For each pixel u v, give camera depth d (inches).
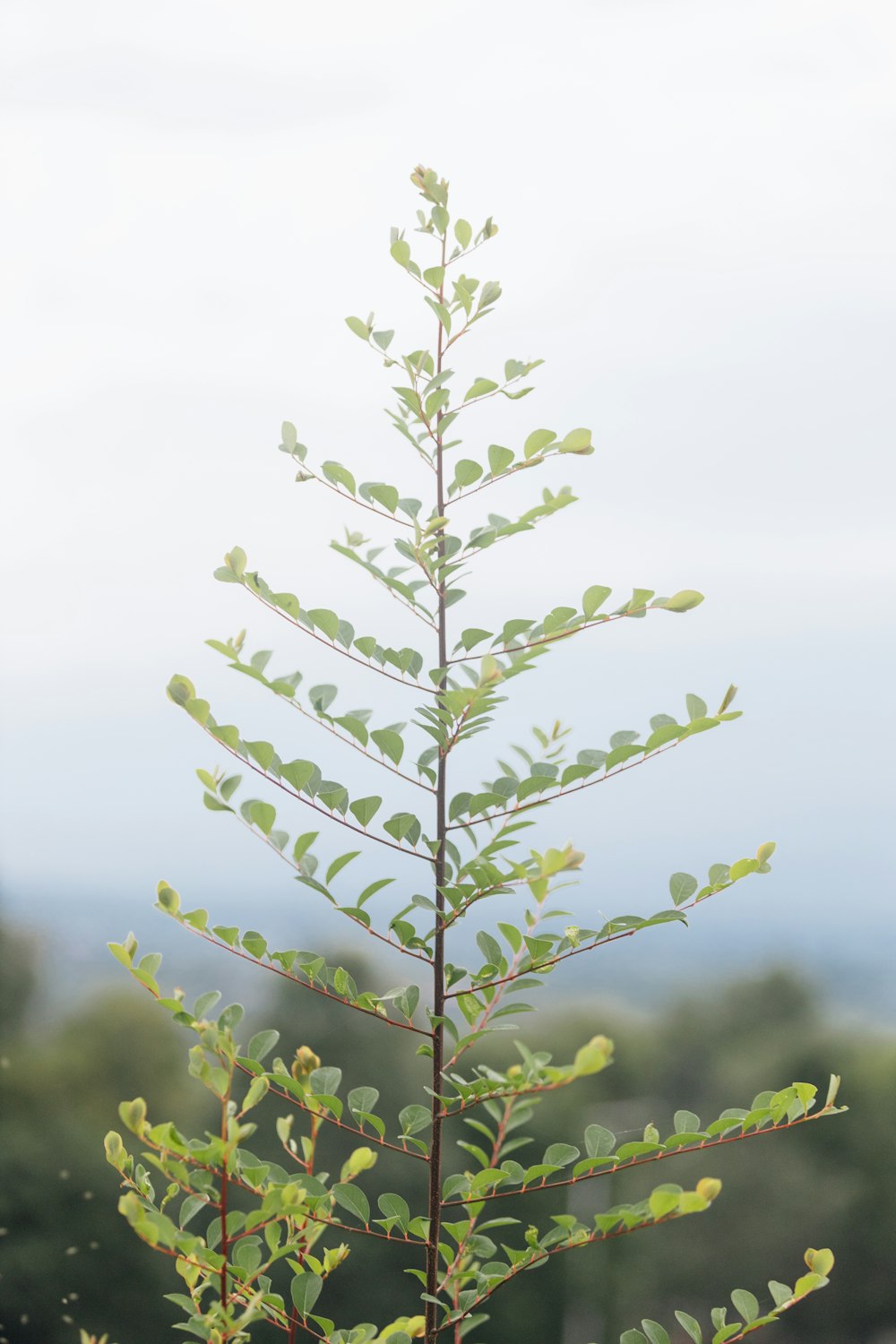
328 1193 42.8
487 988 45.7
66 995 272.5
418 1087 334.0
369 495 45.2
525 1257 43.7
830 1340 416.2
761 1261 414.3
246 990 307.9
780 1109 41.2
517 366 44.7
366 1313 304.3
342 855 41.3
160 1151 38.4
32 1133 227.5
